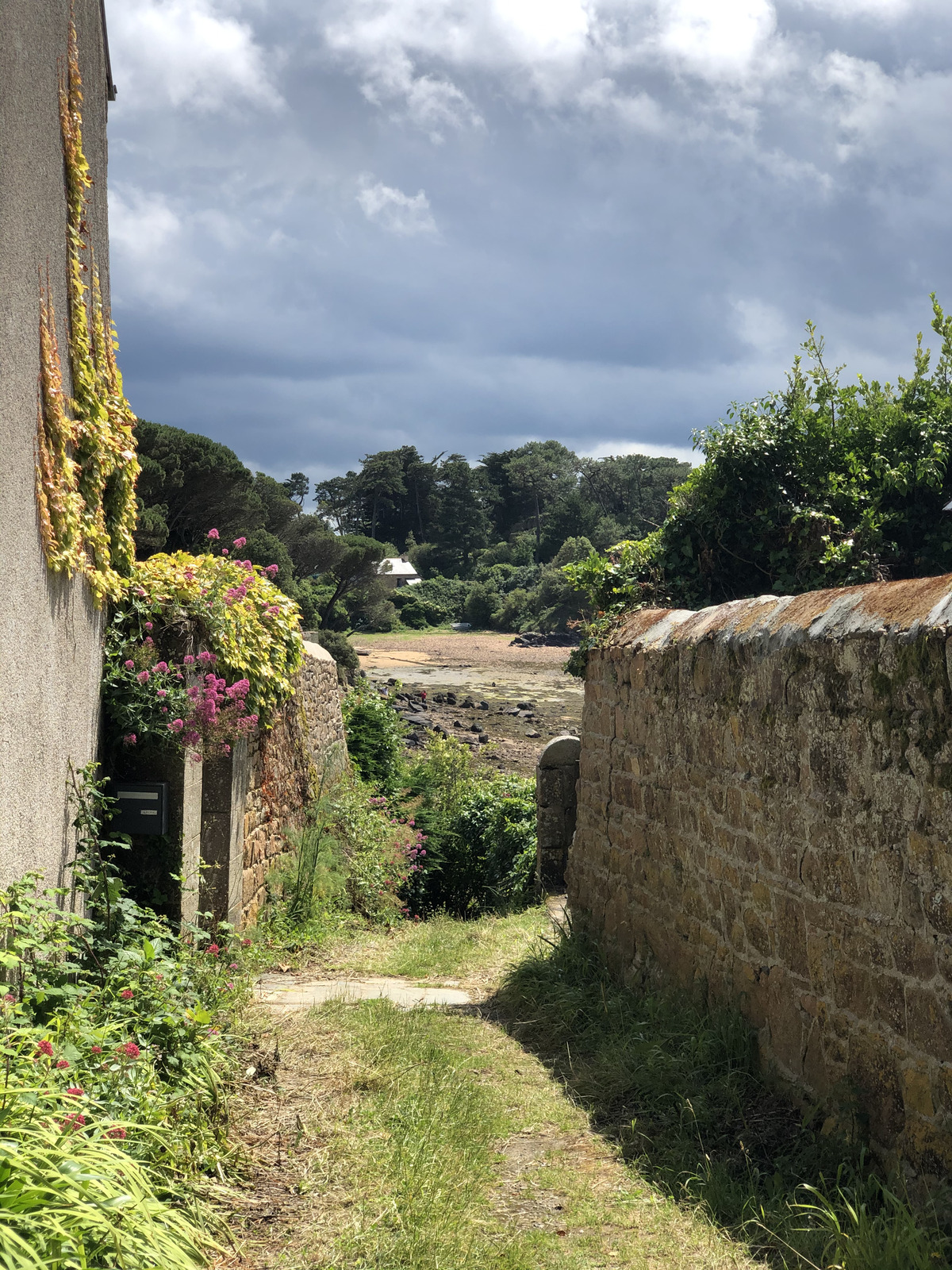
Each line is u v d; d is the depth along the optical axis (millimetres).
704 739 4711
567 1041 4949
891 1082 3088
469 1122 3762
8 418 3900
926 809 2928
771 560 8359
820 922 3568
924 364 8648
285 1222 2912
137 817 5531
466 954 7199
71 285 4793
